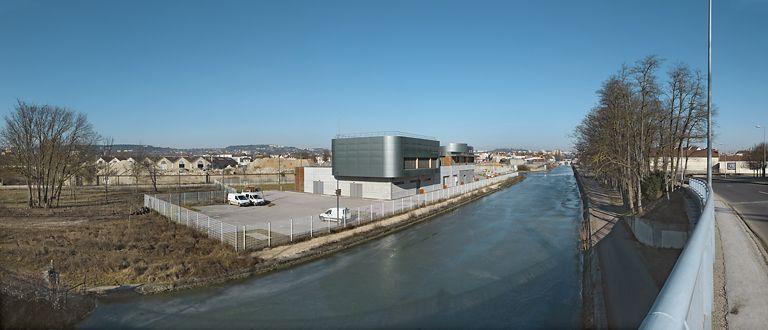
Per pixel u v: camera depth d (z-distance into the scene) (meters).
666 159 41.03
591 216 35.38
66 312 15.29
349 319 16.20
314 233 28.38
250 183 79.62
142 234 27.30
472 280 20.70
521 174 116.69
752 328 4.55
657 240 19.09
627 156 33.22
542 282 20.27
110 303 17.30
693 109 32.91
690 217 18.27
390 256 25.27
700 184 23.81
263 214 37.16
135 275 19.39
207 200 47.78
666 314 1.74
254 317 16.36
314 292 19.08
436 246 27.84
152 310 16.84
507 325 15.52
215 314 16.59
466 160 80.62
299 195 54.41
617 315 14.05
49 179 45.28
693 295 2.43
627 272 17.19
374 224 32.97
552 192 66.62
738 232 10.86
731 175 71.19
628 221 26.58
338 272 22.05
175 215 33.34
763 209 18.14
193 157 125.12
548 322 15.73
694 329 2.45
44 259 20.67
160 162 113.44
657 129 35.91
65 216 35.94
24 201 49.00
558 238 30.30
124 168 89.25
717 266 7.09
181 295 18.44
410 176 50.44
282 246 25.59
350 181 52.22
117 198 52.41
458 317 16.33
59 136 45.00
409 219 36.31
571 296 18.33
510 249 26.95
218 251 23.77
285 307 17.34
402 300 18.09
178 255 22.67
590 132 46.69
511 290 19.20
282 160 136.38
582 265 23.06
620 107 32.59
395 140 47.62
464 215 41.44
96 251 22.61
